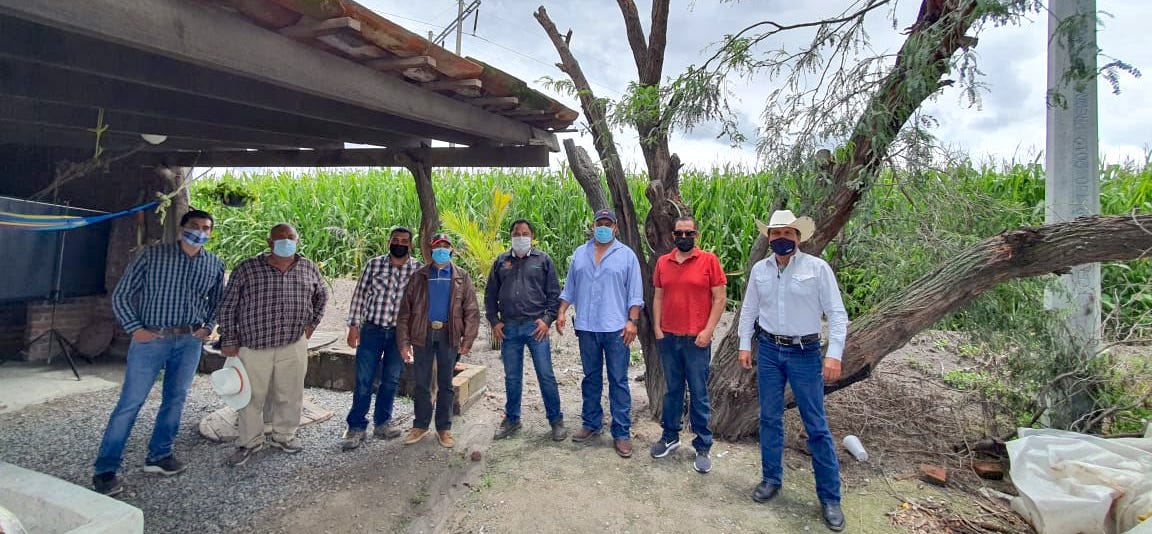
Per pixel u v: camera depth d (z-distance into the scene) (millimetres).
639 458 3818
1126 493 2711
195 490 3391
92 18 1745
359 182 10922
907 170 3480
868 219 3631
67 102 3092
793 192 3893
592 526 3014
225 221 9734
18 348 5855
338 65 2721
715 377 4223
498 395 5297
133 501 3240
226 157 5773
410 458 3865
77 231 5594
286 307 3758
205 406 4766
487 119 3932
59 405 4707
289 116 4102
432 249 3959
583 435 4117
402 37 2590
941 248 3883
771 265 3312
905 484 3545
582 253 4078
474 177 10688
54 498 2041
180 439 4121
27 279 5113
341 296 8484
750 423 4129
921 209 3869
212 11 2123
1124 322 4605
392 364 4172
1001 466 3717
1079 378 3771
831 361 2994
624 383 3939
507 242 8789
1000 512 3221
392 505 3281
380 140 4711
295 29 2379
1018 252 3471
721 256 7973
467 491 3422
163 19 1951
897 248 4027
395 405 4969
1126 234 3205
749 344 3449
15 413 4488
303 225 10055
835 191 3768
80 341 5926
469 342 4066
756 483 3512
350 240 9680
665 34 4305
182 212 5988
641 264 4527
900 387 5094
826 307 3092
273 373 3832
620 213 4570
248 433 3740
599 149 4504
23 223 4172
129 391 3314
